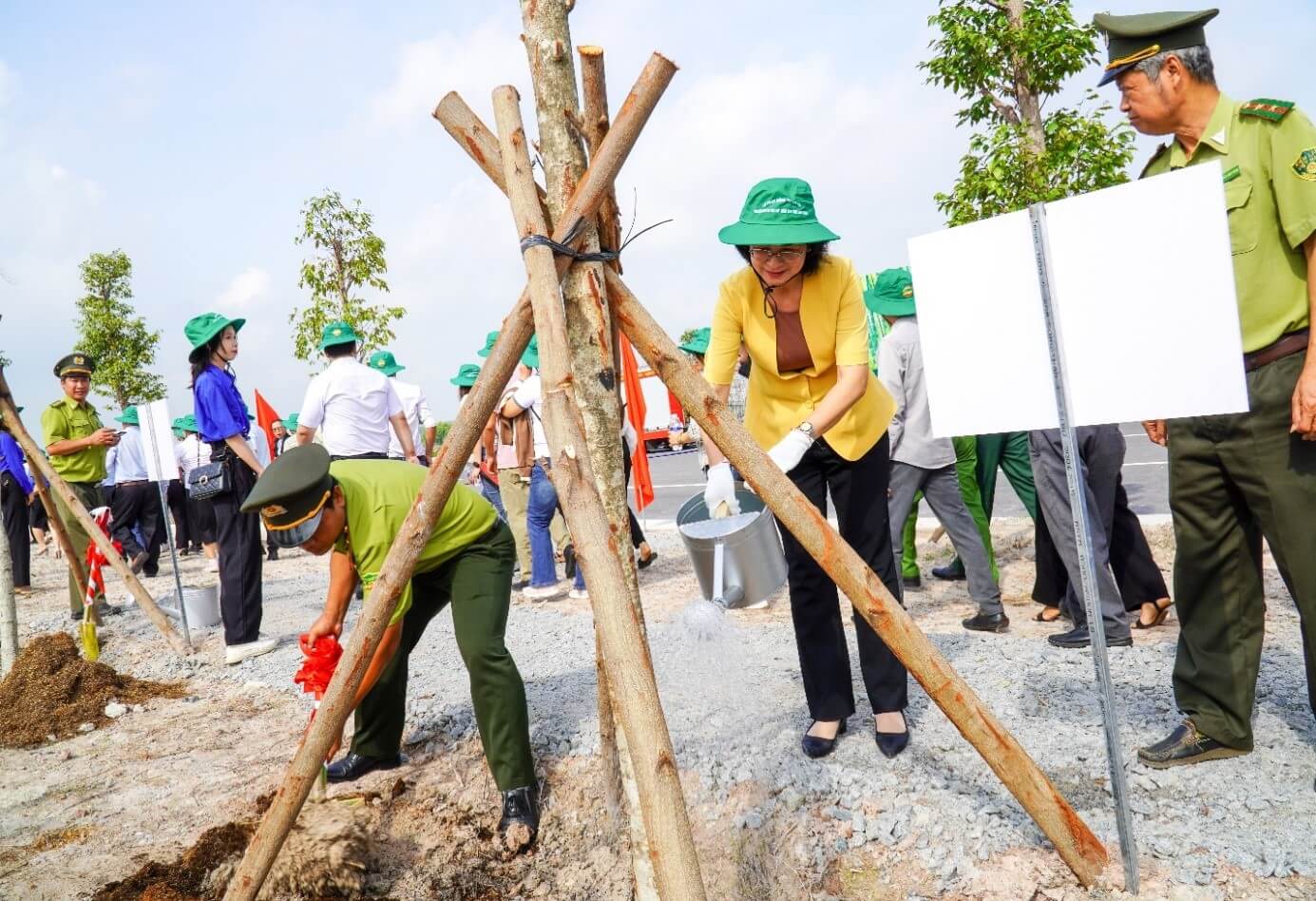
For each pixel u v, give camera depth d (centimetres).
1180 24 263
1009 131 967
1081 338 228
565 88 220
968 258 247
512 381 768
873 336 1032
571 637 552
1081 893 233
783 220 288
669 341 227
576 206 211
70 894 293
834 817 282
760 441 345
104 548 583
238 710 492
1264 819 252
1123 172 966
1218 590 284
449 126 238
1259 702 330
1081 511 231
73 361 830
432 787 350
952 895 241
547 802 328
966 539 477
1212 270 208
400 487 303
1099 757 302
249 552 589
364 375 625
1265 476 262
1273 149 251
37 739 470
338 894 276
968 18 998
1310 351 245
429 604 352
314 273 1432
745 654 472
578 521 184
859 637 330
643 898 219
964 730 230
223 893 275
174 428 1247
